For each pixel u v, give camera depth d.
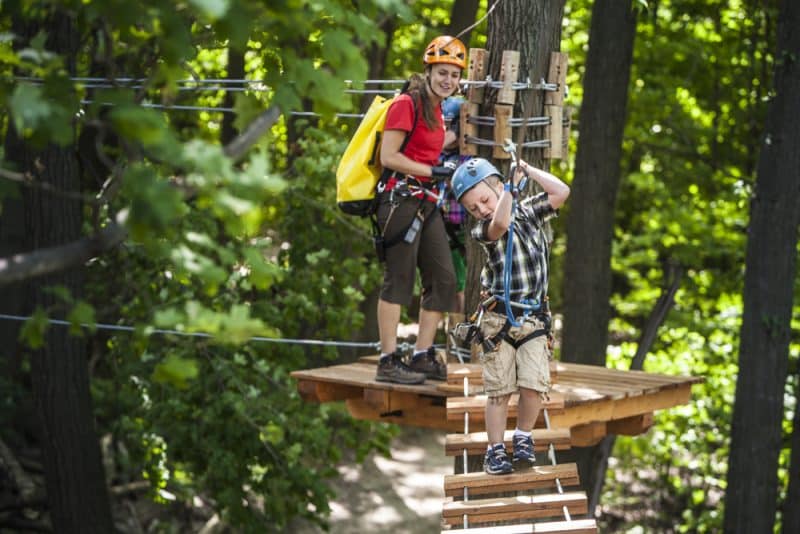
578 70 27.94
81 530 16.34
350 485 24.88
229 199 4.64
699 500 24.28
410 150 9.99
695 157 25.33
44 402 16.16
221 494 16.77
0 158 6.11
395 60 27.14
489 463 8.88
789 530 18.73
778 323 17.86
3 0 5.86
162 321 4.86
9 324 20.34
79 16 5.88
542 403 9.77
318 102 5.66
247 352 17.44
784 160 17.56
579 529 8.07
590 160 19.84
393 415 12.09
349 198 10.29
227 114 21.09
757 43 25.42
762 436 18.03
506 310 8.59
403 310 17.27
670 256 24.61
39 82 7.23
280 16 5.24
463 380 10.46
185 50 5.41
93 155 16.84
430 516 23.59
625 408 11.40
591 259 19.86
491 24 10.96
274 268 5.47
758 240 17.88
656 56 25.72
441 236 10.47
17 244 18.95
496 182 8.57
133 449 16.83
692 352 24.25
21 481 19.95
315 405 17.88
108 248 5.02
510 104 10.68
